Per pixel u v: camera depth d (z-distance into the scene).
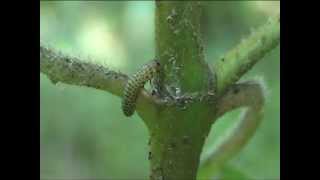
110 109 0.59
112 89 0.16
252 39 0.16
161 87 0.16
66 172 0.57
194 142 0.16
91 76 0.15
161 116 0.16
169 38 0.16
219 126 0.42
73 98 0.60
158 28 0.16
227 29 0.50
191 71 0.16
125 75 0.16
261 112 0.18
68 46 0.48
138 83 0.15
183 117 0.16
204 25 0.50
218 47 0.49
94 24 0.50
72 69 0.15
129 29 0.51
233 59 0.16
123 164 0.57
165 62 0.16
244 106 0.17
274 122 0.47
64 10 0.50
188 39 0.16
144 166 0.56
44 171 0.58
